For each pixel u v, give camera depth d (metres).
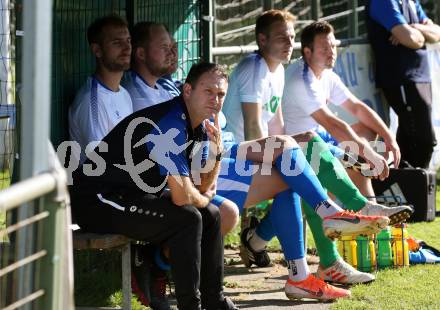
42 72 8.80
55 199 8.70
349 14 31.98
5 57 23.58
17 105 15.64
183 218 14.52
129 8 20.27
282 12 20.41
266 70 20.36
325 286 17.38
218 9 26.89
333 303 17.16
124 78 18.66
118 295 17.16
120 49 17.16
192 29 23.09
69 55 17.97
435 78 31.84
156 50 18.38
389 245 20.00
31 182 8.27
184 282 14.55
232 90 20.25
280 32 20.19
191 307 14.59
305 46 21.94
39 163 8.86
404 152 29.89
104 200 14.86
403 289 18.08
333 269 18.50
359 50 29.27
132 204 14.70
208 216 15.28
